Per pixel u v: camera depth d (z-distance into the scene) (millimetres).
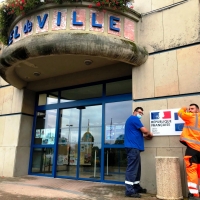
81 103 7484
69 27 5637
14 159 7684
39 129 8312
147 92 5730
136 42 6098
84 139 7211
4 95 8711
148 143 5453
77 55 5887
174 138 5156
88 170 6895
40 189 5578
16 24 6527
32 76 7676
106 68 6816
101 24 5680
